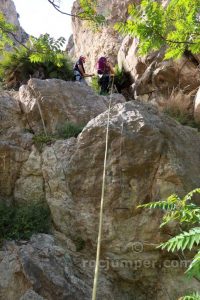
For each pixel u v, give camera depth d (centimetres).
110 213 589
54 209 631
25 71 1143
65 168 650
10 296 531
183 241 265
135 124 620
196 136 696
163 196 578
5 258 561
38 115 786
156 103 1020
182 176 587
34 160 686
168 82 1033
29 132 775
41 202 655
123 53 1230
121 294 565
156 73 1038
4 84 1152
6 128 759
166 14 535
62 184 642
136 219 579
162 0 1030
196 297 268
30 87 817
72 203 621
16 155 694
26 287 529
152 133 610
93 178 611
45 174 667
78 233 604
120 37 1403
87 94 857
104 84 1129
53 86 823
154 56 1076
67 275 543
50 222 630
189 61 1008
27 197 664
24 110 803
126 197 588
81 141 638
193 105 951
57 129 771
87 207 607
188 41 559
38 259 547
